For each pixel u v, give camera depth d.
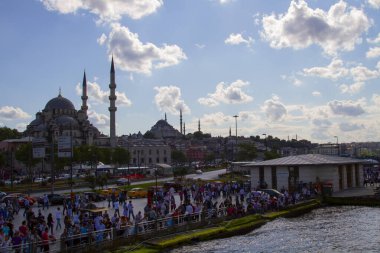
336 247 35.75
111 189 73.94
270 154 156.62
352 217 50.59
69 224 34.47
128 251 32.75
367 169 102.25
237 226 43.12
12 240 28.94
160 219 38.88
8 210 47.72
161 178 125.19
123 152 177.12
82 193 67.69
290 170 71.31
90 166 151.25
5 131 181.12
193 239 37.84
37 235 30.47
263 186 71.56
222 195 70.00
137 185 94.62
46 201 57.09
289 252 34.41
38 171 162.25
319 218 50.56
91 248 31.81
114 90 197.38
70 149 67.31
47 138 188.12
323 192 64.62
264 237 40.00
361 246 35.81
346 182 75.50
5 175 136.62
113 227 35.19
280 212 52.38
